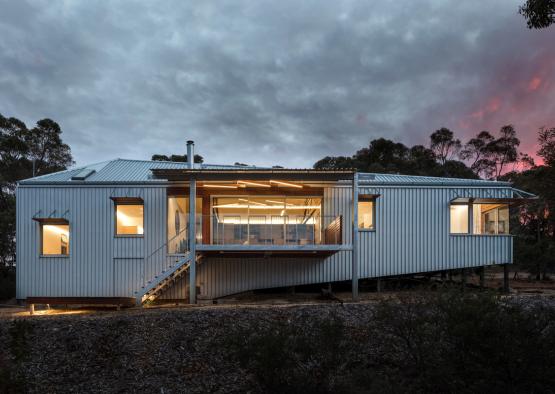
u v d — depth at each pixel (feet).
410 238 48.60
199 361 26.81
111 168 54.49
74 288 46.21
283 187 47.80
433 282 54.49
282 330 20.20
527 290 48.06
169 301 46.19
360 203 48.93
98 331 30.53
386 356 25.59
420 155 159.12
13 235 68.85
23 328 20.54
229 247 41.96
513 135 170.19
